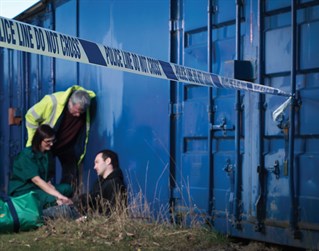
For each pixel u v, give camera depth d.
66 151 6.86
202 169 5.03
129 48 6.03
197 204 5.07
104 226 5.20
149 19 5.74
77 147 6.82
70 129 6.78
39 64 7.76
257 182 4.51
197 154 5.10
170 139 5.40
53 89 7.40
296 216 4.22
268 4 4.49
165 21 5.53
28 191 6.06
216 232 4.86
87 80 6.76
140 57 3.44
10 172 8.38
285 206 4.30
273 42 4.44
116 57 3.24
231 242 4.80
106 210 5.56
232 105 4.79
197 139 5.17
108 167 5.79
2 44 2.51
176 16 5.42
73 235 5.05
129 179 5.91
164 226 5.19
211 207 4.92
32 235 5.20
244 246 4.70
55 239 4.96
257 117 4.52
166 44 5.51
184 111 5.27
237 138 4.69
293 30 4.23
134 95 5.92
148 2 5.76
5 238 5.10
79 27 6.90
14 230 5.38
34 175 6.05
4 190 8.53
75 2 6.98
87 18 6.75
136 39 5.92
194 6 5.21
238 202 4.67
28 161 6.12
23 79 8.12
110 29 6.33
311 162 4.13
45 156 6.29
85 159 6.75
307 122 4.17
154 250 4.54
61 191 6.38
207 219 4.95
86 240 4.88
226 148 4.89
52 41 2.82
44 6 7.66
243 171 4.65
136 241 4.80
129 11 6.03
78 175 6.84
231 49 4.84
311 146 4.19
